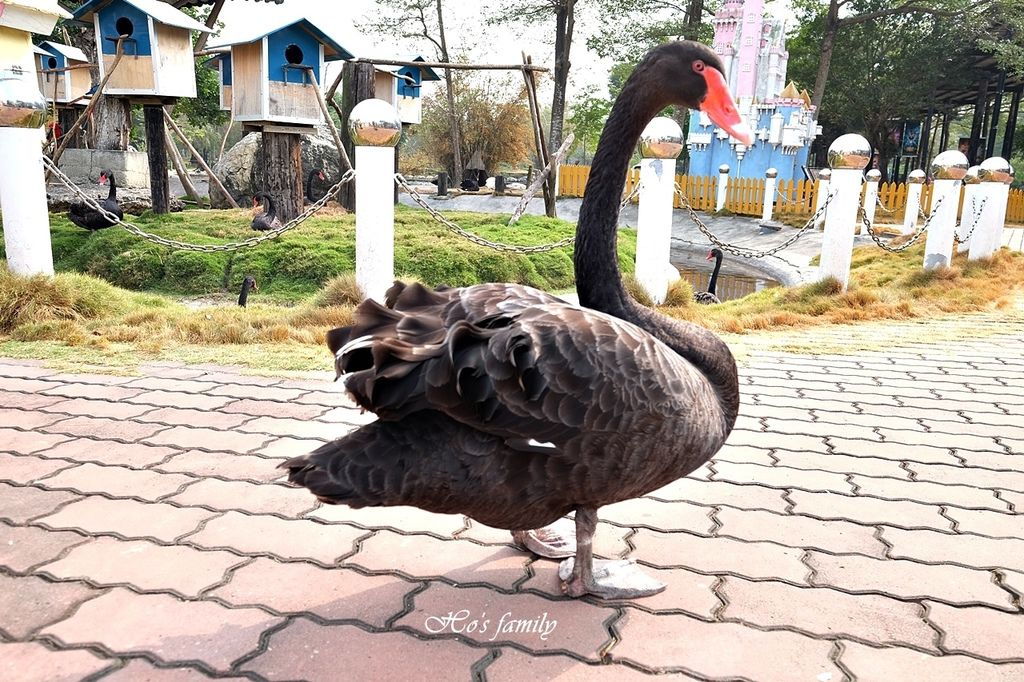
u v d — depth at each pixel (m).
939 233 10.66
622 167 3.12
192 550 3.19
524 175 45.19
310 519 3.50
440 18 34.09
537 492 2.47
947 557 3.28
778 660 2.56
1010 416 5.29
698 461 2.75
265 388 5.46
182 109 31.42
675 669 2.50
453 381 2.23
